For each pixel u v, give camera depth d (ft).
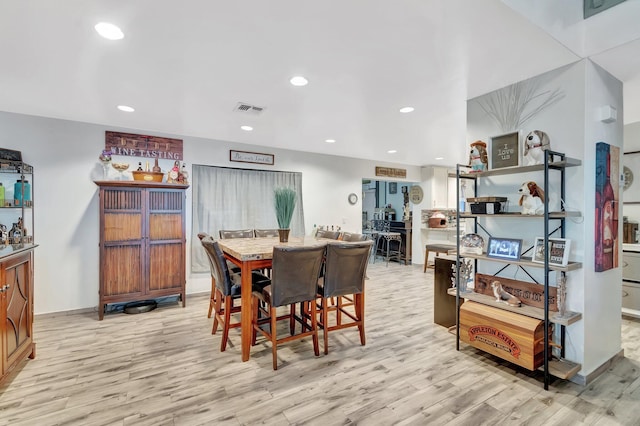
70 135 11.75
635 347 8.91
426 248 20.13
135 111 10.50
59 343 9.25
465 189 9.53
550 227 7.70
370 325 10.84
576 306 7.14
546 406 6.28
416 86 8.39
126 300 11.67
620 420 5.86
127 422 5.81
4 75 7.60
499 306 7.86
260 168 16.03
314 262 8.17
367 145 15.85
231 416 5.99
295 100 9.41
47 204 11.39
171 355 8.50
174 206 12.52
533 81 7.89
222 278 8.76
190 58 6.78
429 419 5.90
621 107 8.06
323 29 5.70
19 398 6.52
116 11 5.11
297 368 7.81
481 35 5.92
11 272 7.13
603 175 7.31
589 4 6.69
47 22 5.39
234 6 5.00
